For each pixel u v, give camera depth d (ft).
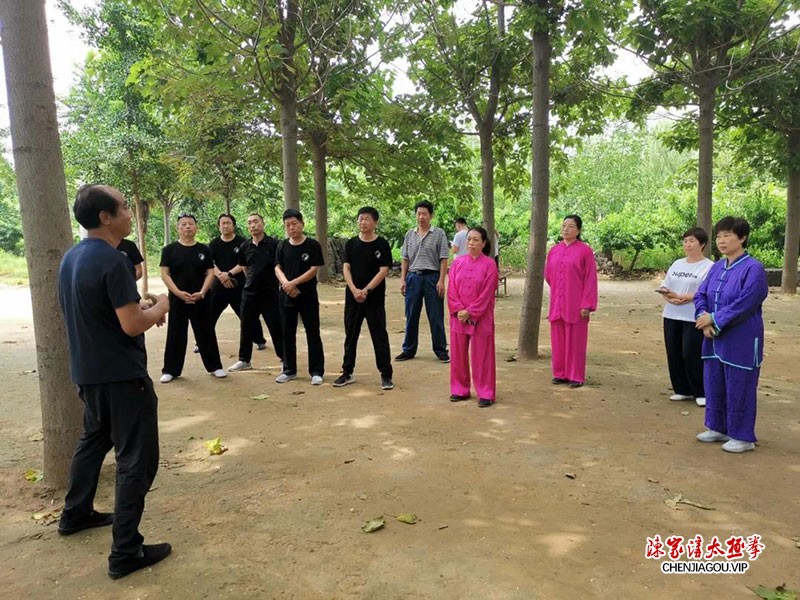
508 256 74.43
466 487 12.42
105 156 46.80
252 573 9.30
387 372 20.68
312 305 21.11
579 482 12.67
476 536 10.40
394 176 49.21
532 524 10.84
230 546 10.13
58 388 12.28
